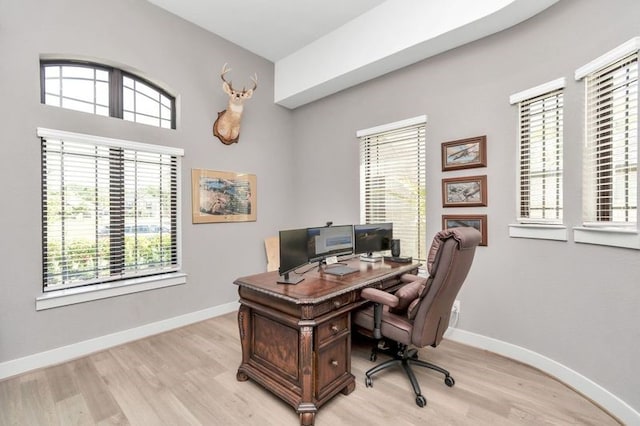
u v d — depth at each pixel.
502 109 2.56
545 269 2.29
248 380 2.20
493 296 2.63
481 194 2.68
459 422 1.75
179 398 1.99
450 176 2.90
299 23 3.38
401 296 1.98
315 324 1.76
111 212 2.84
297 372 1.86
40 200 2.43
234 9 3.14
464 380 2.19
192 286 3.38
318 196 4.21
